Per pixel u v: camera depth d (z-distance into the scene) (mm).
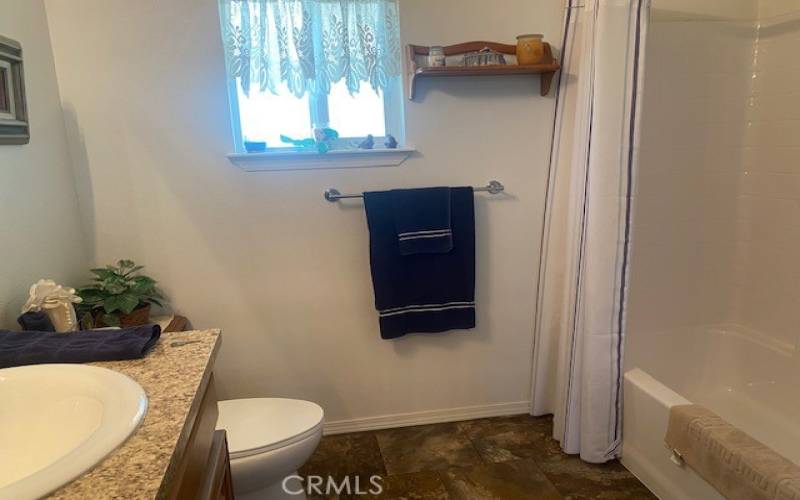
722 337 2375
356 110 2045
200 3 1821
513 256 2199
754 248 2285
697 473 1581
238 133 1967
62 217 1743
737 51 2205
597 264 1824
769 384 2172
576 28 1908
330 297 2105
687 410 1625
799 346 2057
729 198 2316
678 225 2301
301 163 1972
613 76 1715
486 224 2152
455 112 2035
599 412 1927
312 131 2018
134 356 1038
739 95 2244
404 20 1934
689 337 2379
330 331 2137
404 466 2008
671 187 2264
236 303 2051
